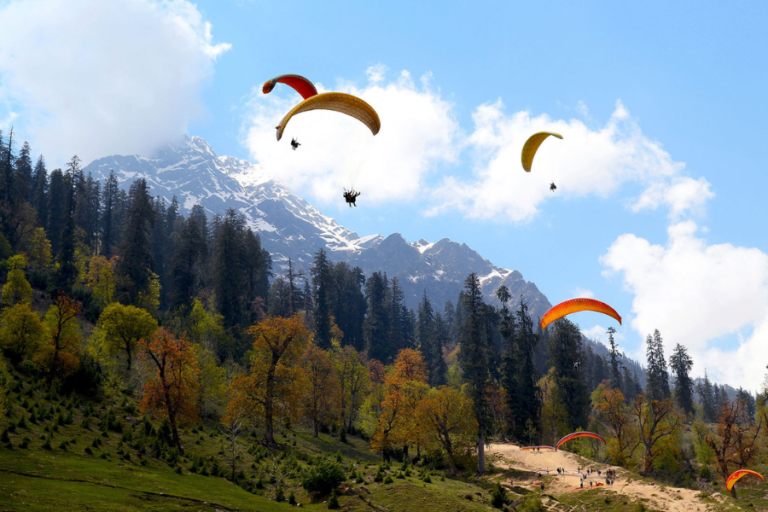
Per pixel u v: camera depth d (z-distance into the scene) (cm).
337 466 3816
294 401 5400
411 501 3750
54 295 7681
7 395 3847
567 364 8756
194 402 5022
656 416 7019
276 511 3033
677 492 4344
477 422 6188
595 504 4450
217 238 9325
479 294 7356
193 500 2758
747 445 6494
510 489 5178
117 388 5244
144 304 8450
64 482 2516
